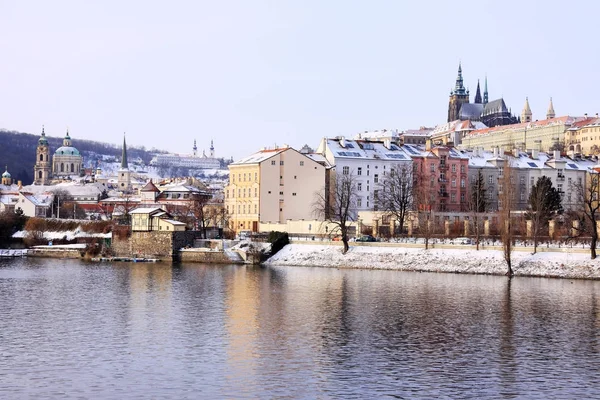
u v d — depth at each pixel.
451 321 122.12
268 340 108.06
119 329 115.06
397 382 87.75
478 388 85.75
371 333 113.06
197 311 131.00
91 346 103.62
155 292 154.12
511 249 189.38
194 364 94.69
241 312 130.00
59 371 91.19
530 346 105.25
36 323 119.56
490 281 170.75
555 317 125.44
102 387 85.06
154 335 110.88
